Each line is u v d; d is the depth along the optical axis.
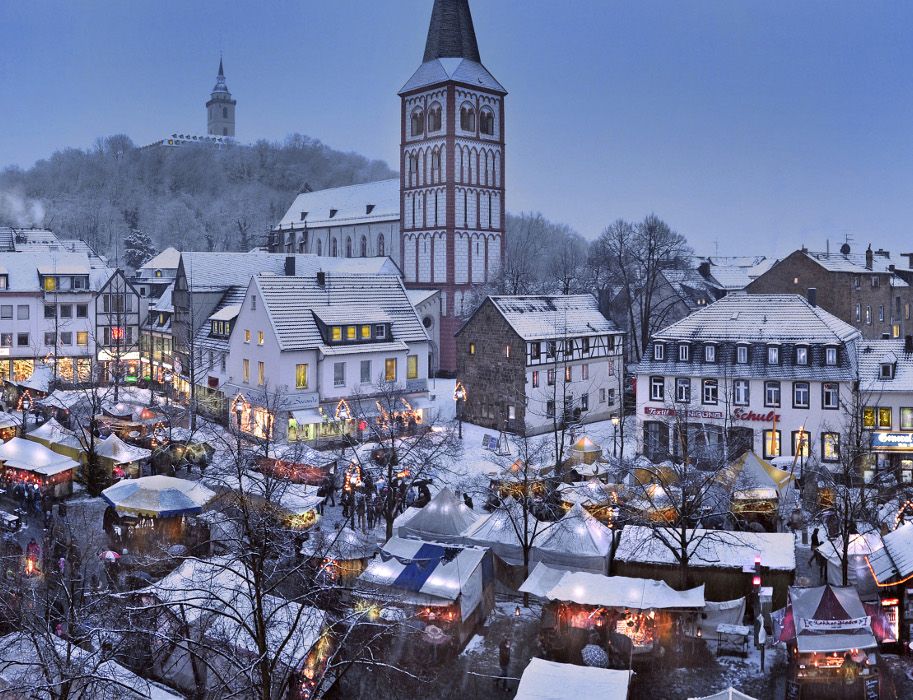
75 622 28.44
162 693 26.97
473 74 119.44
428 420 79.62
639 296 115.00
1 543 43.47
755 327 67.81
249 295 76.06
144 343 102.50
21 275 98.38
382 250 141.50
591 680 27.16
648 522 42.38
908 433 61.66
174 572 33.88
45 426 60.59
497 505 50.44
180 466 61.41
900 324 112.88
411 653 34.94
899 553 36.44
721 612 36.56
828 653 31.45
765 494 50.50
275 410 59.75
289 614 28.22
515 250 162.12
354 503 50.56
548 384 79.25
